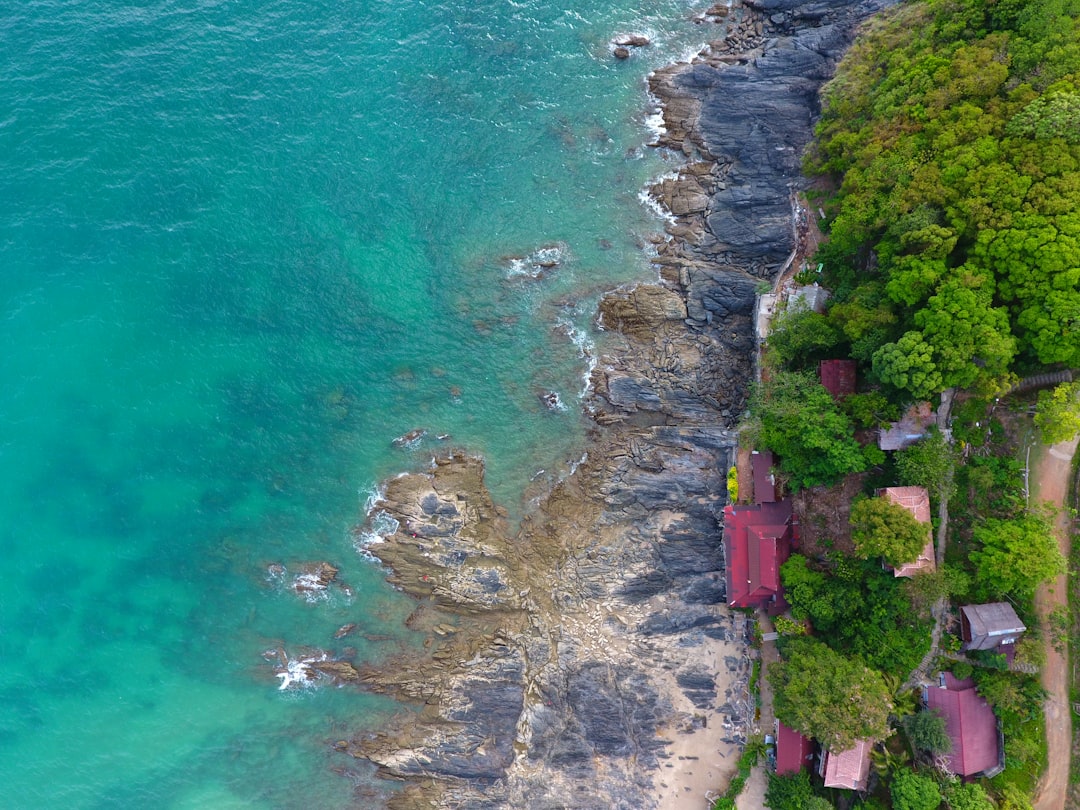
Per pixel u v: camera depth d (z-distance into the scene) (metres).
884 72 54.56
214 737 56.69
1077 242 39.97
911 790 43.88
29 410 60.72
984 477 45.12
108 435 60.72
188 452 60.81
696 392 57.94
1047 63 45.72
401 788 55.53
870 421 47.31
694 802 52.25
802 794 47.34
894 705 46.00
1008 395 46.19
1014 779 44.94
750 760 50.75
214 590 58.75
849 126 54.84
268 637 57.91
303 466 60.44
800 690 45.22
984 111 46.75
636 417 59.09
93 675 57.59
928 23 53.16
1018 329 43.16
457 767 54.62
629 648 54.66
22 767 56.25
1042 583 45.69
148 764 56.25
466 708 55.38
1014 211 42.53
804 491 51.62
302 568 58.62
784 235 58.31
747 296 58.09
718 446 55.75
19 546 59.00
